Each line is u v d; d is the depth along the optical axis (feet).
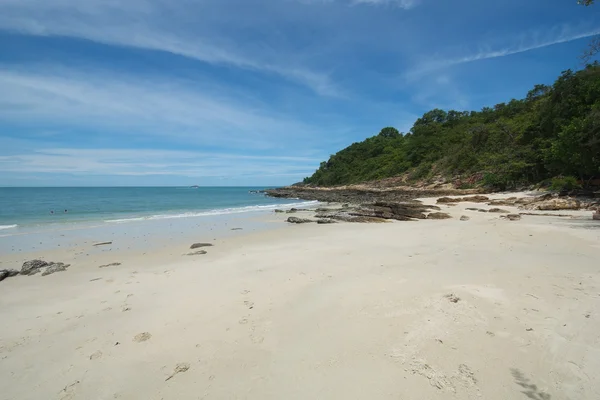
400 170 225.97
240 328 15.19
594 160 68.39
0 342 14.90
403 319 14.48
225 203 150.61
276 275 23.65
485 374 10.46
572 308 14.46
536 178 105.40
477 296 16.33
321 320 15.31
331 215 72.49
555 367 10.57
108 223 67.41
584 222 39.75
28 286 23.77
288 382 11.02
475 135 169.48
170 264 30.01
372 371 11.10
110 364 12.76
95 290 22.33
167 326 15.83
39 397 11.00
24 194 219.41
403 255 27.86
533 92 184.75
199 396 10.60
